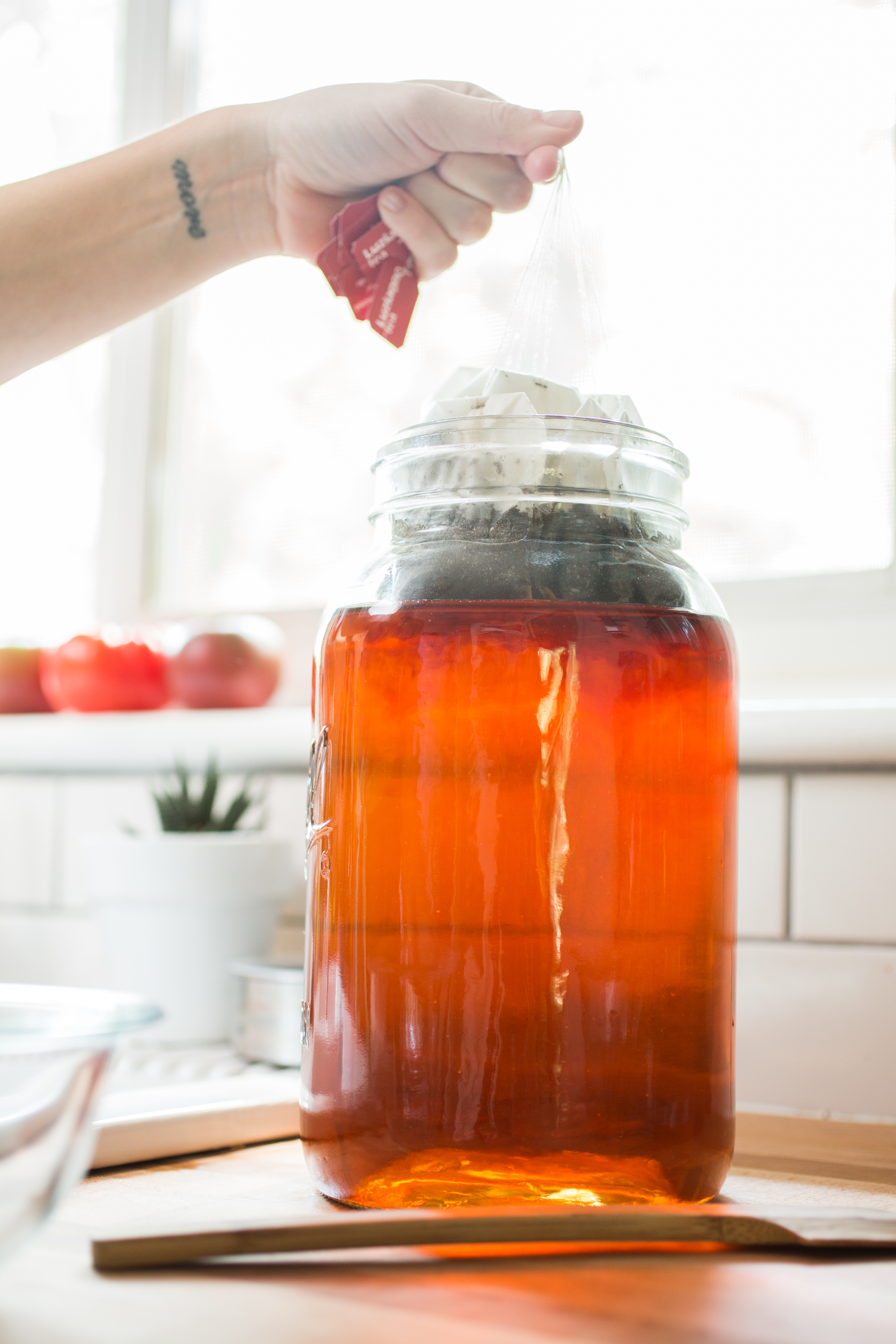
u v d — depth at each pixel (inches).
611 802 23.4
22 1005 21.7
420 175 30.1
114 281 33.2
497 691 23.4
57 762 49.9
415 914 23.4
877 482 43.4
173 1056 38.2
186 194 32.4
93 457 60.7
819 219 44.7
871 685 41.9
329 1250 21.5
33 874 50.7
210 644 48.5
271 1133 29.0
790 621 43.8
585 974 23.1
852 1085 36.6
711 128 46.4
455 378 26.3
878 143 44.0
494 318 50.1
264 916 42.9
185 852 41.7
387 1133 23.2
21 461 62.4
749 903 38.1
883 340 43.6
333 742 24.8
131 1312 19.6
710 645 24.6
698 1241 21.9
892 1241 21.8
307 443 54.3
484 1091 22.9
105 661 50.0
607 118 47.9
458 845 23.3
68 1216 23.7
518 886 23.1
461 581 24.0
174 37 58.7
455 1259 21.6
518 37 49.9
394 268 29.8
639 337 46.9
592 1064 22.9
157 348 58.3
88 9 61.6
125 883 42.1
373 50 53.2
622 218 47.4
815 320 44.6
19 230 32.7
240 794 44.8
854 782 37.1
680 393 46.3
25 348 33.6
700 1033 23.8
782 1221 22.0
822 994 37.1
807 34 45.3
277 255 33.7
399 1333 18.6
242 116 31.9
